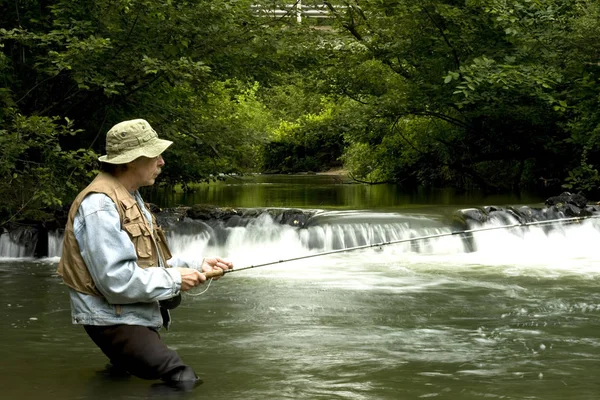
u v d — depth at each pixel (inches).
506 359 225.6
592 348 239.6
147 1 506.9
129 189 181.8
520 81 593.6
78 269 174.7
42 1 543.5
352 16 716.0
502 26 641.0
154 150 179.6
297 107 1246.3
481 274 389.4
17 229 473.7
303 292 335.9
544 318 285.0
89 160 451.2
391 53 689.0
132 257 171.6
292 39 622.2
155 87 581.3
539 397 188.9
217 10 533.0
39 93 567.2
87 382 195.6
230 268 190.5
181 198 722.8
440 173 875.4
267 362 219.3
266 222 501.7
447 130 778.2
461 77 653.9
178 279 175.6
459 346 241.3
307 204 649.0
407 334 257.8
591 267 413.7
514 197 699.4
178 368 187.0
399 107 681.0
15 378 199.9
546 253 468.1
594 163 702.5
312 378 203.0
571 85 646.5
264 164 1247.5
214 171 671.8
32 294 330.6
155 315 181.9
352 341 247.1
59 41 477.1
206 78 568.7
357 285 355.3
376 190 816.3
